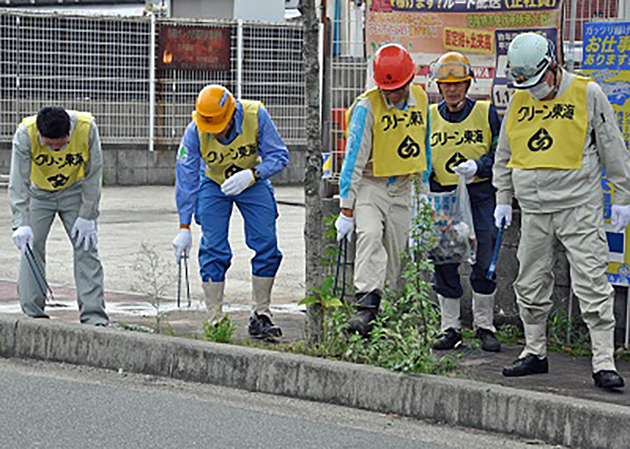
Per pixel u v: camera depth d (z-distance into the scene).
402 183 9.63
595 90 8.64
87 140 10.23
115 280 14.45
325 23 12.22
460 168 9.90
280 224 21.94
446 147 10.26
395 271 9.80
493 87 11.47
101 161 10.42
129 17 29.73
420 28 11.69
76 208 10.55
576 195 8.63
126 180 30.73
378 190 9.56
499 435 7.65
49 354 9.78
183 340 9.20
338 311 9.14
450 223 9.98
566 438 7.41
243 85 30.44
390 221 9.62
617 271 10.17
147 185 30.92
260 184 10.75
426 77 11.73
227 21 30.17
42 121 9.80
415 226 8.75
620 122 10.19
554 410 7.45
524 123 8.87
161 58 30.20
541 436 7.50
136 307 12.35
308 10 9.05
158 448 7.07
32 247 10.49
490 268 9.41
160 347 9.24
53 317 11.52
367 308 9.17
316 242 9.30
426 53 11.70
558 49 11.17
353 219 9.60
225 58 30.36
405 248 9.85
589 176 8.65
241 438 7.36
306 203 9.31
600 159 8.74
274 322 11.62
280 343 10.25
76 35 29.52
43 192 10.40
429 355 8.43
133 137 30.59
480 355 10.07
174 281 14.59
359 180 9.41
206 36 30.27
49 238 18.66
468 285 11.36
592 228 8.63
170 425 7.64
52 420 7.72
